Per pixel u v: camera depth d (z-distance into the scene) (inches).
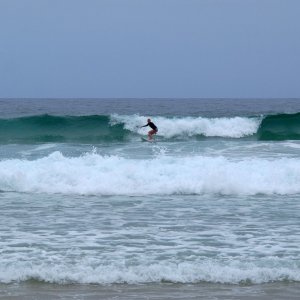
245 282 904.9
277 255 1042.7
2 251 1048.2
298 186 1740.9
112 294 846.5
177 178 1744.6
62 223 1296.8
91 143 2893.7
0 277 894.4
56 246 1090.7
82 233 1201.4
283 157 2158.0
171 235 1190.3
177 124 3321.9
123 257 1019.9
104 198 1622.8
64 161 1870.1
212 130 3321.9
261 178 1759.4
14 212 1417.3
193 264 959.6
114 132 3356.3
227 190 1710.1
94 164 1850.4
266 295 851.4
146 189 1706.4
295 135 3339.1
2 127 3312.0
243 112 6013.8
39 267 934.4
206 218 1360.7
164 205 1521.9
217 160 1911.9
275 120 3376.0
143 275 915.4
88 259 998.4
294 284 898.7
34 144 2770.7
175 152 2304.4
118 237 1168.8
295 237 1178.6
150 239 1154.0
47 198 1612.9
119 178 1742.1
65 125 3358.8
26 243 1111.0
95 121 3383.4
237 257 1022.4
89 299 826.2
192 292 858.8
